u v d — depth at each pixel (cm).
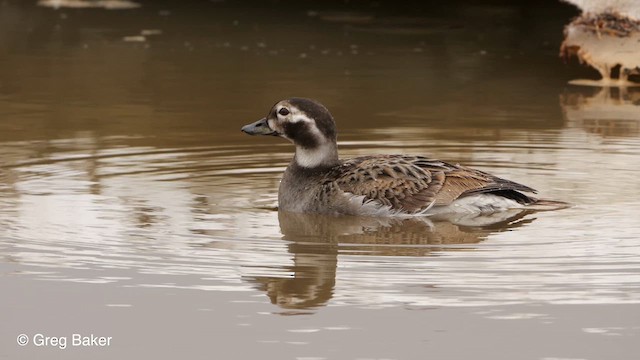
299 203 1416
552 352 973
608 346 984
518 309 1059
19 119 1994
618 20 2355
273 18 3136
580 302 1073
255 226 1338
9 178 1570
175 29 2964
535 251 1224
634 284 1117
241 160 1705
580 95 2222
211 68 2489
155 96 2211
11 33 2877
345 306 1070
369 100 2164
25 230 1304
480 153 1731
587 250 1227
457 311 1055
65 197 1466
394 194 1379
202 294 1100
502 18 3100
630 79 2391
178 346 988
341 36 2878
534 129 1908
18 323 1040
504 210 1393
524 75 2425
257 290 1112
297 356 967
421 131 1894
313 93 2228
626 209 1404
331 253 1222
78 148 1772
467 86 2308
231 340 1001
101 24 3014
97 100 2167
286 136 1442
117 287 1120
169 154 1738
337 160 1448
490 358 963
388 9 3259
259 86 2300
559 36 2856
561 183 1545
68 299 1089
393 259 1199
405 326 1023
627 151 1739
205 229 1320
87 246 1243
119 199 1459
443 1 3347
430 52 2670
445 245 1250
